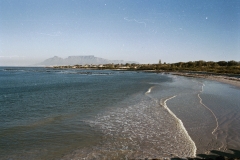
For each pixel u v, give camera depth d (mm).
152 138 9086
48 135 9562
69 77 66750
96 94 24078
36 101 19500
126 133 9836
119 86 34219
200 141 8523
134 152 7609
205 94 22938
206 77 58062
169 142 8547
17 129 10484
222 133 9430
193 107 15641
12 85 38656
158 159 6699
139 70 141625
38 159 7141
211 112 13812
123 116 13219
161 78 57688
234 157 6949
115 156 7281
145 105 16906
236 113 13438
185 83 39375
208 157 6969
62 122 11844
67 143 8586
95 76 72250
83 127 10852
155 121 11906
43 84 40562
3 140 8914
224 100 18719
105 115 13547
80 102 18688
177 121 11750
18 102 18984
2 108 16125
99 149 7930
